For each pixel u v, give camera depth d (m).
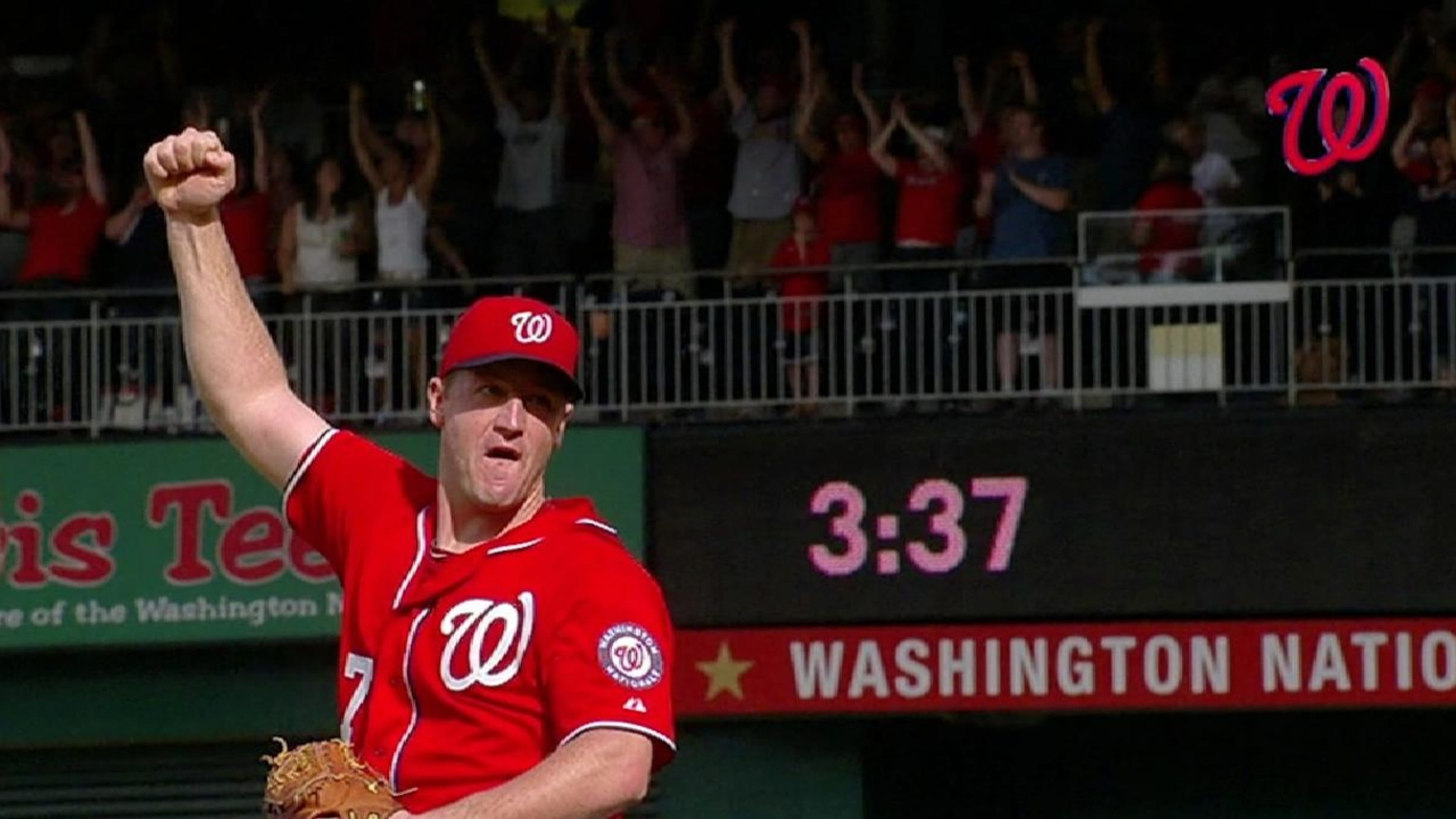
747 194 54.50
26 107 60.38
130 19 62.50
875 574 50.62
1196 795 57.03
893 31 59.16
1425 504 49.78
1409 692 49.84
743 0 60.38
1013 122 52.84
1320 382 50.88
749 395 52.06
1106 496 50.28
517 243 55.84
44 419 54.53
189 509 52.16
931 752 57.19
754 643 50.97
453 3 60.59
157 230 56.75
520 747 16.98
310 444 18.55
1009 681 50.44
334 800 16.53
